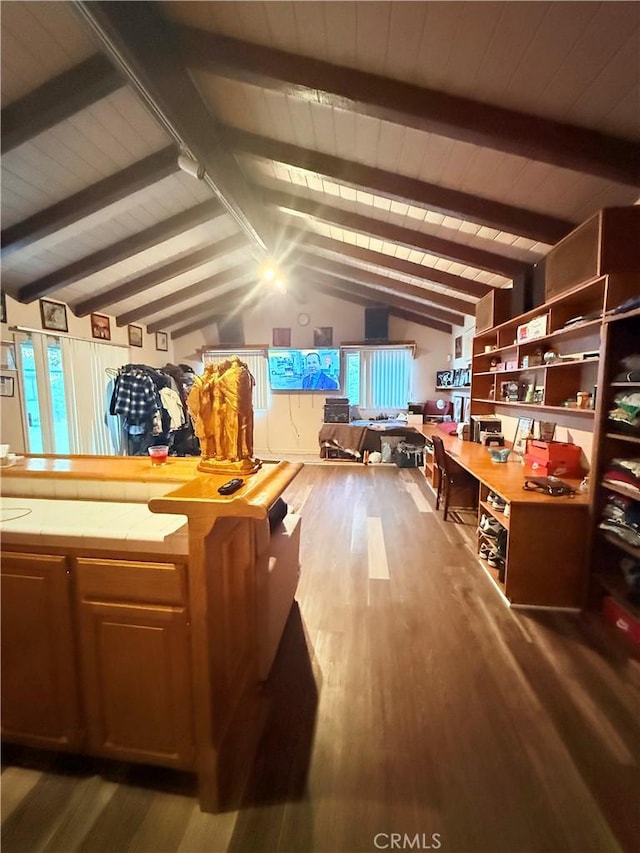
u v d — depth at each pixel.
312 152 2.53
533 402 3.01
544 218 2.46
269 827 1.15
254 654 1.62
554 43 1.39
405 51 1.58
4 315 3.69
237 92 2.17
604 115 1.64
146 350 6.19
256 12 1.57
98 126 2.34
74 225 3.18
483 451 3.58
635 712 1.55
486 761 1.34
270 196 3.44
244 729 1.46
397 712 1.54
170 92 1.87
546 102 1.65
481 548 2.88
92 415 4.91
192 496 1.15
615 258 1.98
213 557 1.20
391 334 6.65
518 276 3.29
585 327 2.28
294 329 6.87
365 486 4.92
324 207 3.35
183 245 4.20
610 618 2.12
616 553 2.15
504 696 1.62
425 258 3.88
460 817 1.17
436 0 1.33
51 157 2.47
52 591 1.24
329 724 1.49
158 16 1.66
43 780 1.28
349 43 1.61
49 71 1.92
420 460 6.00
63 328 4.45
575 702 1.60
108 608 1.21
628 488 1.94
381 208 3.05
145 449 4.46
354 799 1.22
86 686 1.27
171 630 1.19
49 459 1.92
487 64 1.55
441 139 2.07
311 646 1.93
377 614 2.21
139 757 1.28
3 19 1.63
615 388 2.06
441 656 1.86
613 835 1.13
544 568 2.25
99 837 1.12
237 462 1.42
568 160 1.78
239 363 1.45
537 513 2.22
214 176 2.64
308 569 2.75
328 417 6.53
